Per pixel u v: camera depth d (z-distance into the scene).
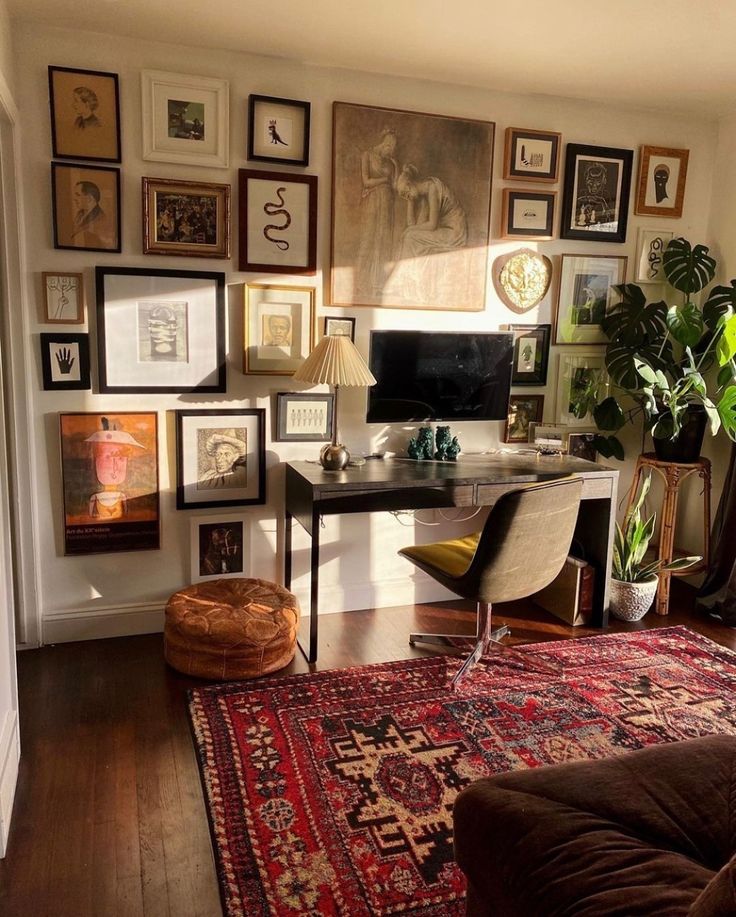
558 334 3.72
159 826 2.00
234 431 3.24
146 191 2.95
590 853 1.20
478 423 3.65
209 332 3.14
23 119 2.79
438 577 2.85
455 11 2.56
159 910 1.72
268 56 3.04
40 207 2.86
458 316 3.54
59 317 2.93
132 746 2.37
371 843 1.93
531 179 3.50
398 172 3.29
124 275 2.99
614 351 3.71
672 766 1.49
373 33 2.78
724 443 3.84
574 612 3.41
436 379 3.39
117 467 3.10
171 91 2.93
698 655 3.12
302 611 3.50
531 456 3.57
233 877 1.80
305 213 3.19
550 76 3.22
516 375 3.66
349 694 2.70
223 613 2.86
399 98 3.26
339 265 3.28
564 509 2.71
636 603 3.46
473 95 3.37
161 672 2.88
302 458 3.38
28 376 2.92
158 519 3.19
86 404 3.03
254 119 3.04
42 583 3.09
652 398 3.39
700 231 3.90
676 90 3.37
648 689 2.80
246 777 2.19
